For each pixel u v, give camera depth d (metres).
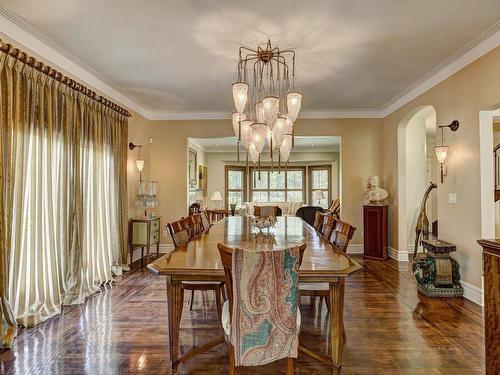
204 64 3.73
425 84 4.35
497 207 4.44
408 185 6.21
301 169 11.15
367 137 6.00
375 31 2.96
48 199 3.06
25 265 2.80
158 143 6.12
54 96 3.19
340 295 1.99
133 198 5.34
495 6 2.56
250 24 2.83
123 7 2.56
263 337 1.65
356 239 6.02
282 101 5.00
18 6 2.54
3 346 2.39
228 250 1.63
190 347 2.39
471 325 2.77
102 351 2.34
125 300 3.45
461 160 3.59
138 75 4.09
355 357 2.24
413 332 2.63
